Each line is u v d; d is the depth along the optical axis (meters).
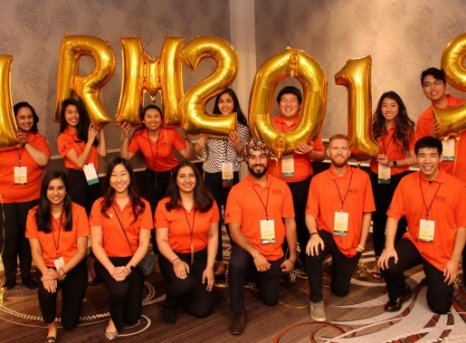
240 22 5.37
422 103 4.23
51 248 2.71
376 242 3.51
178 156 4.86
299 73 3.18
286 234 3.00
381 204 3.43
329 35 4.80
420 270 3.48
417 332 2.60
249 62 5.46
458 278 3.27
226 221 2.96
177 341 2.62
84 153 3.31
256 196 2.91
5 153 3.28
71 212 2.72
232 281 2.74
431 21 4.08
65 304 2.73
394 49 4.35
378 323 2.73
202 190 2.86
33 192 3.40
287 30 5.14
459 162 3.16
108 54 3.29
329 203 3.01
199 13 5.05
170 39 3.37
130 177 2.78
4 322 2.91
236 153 3.52
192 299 2.86
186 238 2.86
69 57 3.29
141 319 2.88
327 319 2.80
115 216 2.75
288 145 3.18
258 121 3.24
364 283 3.32
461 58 3.05
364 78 3.23
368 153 3.22
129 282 2.70
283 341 2.57
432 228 2.74
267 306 3.01
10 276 3.41
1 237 3.56
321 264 2.86
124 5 4.41
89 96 3.29
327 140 4.98
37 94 3.98
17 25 3.80
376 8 4.41
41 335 2.74
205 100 3.28
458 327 2.64
